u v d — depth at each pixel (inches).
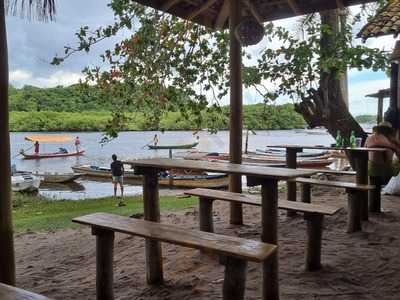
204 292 121.6
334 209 136.9
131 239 193.2
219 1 228.5
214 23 247.9
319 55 287.7
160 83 283.7
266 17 239.0
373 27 292.7
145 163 140.5
